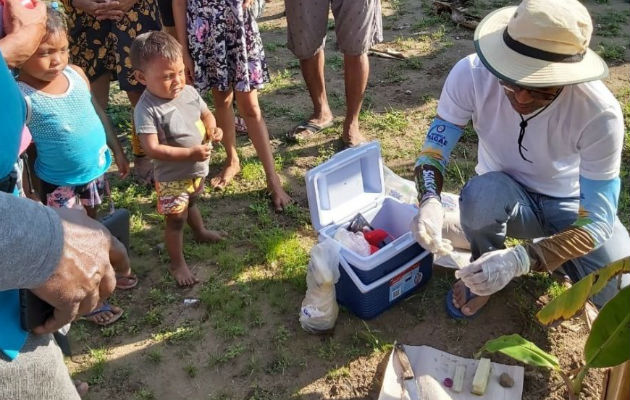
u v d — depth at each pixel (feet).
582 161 8.85
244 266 11.91
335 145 15.56
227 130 13.79
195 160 10.63
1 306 5.11
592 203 8.69
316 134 16.02
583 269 9.70
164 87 10.25
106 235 5.26
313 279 9.88
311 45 14.70
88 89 10.38
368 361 9.91
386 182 12.19
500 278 8.35
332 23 22.62
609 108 8.43
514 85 8.18
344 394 9.45
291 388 9.56
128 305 11.19
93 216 11.44
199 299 11.23
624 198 13.16
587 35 7.96
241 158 15.16
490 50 8.38
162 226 13.09
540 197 10.03
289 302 11.06
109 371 9.95
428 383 9.18
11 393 5.29
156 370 9.95
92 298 5.14
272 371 9.82
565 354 9.90
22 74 9.54
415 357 9.75
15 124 5.14
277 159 15.03
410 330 10.45
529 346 8.27
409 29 22.00
